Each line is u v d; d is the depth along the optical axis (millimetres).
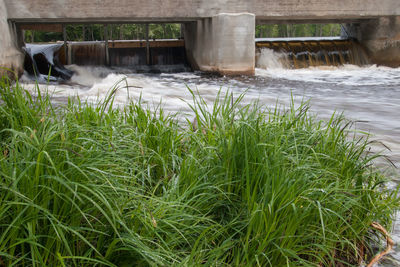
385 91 14914
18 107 3627
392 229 3740
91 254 2604
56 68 20219
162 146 3967
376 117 10430
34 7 16703
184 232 2938
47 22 18625
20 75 17594
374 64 22672
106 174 2812
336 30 80688
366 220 3416
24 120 3303
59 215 2383
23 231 2336
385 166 6016
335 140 4031
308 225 3027
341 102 12656
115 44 22797
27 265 2387
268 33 74875
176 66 23016
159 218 2799
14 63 16844
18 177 2250
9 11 16484
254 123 3691
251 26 18641
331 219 3012
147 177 3557
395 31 21234
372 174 4055
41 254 2443
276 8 18797
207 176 3438
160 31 64312
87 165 2656
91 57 22453
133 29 63031
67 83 17672
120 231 2623
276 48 22656
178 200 2979
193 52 22281
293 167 3469
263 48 22438
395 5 19938
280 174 3119
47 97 3859
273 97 13547
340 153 4035
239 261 2809
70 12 17094
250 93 14461
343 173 3738
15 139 2727
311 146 3934
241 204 3129
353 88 15695
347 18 21484
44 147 2504
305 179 3148
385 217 3746
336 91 14977
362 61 23125
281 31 76438
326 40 23969
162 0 17859
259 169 3195
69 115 3787
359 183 3732
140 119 4637
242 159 3328
